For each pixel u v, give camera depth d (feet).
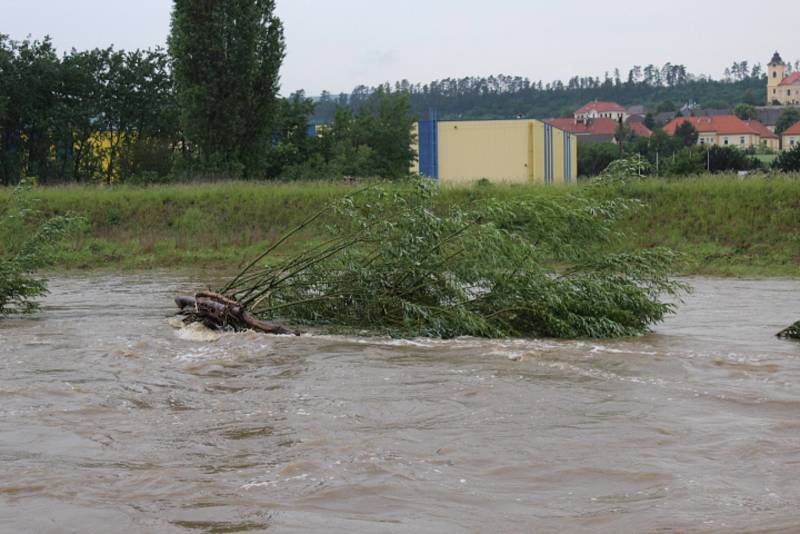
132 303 63.93
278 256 97.09
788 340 46.21
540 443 26.25
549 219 52.06
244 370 37.63
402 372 36.45
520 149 205.26
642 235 99.96
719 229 99.55
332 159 194.70
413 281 50.93
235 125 159.33
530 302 48.67
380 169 200.85
